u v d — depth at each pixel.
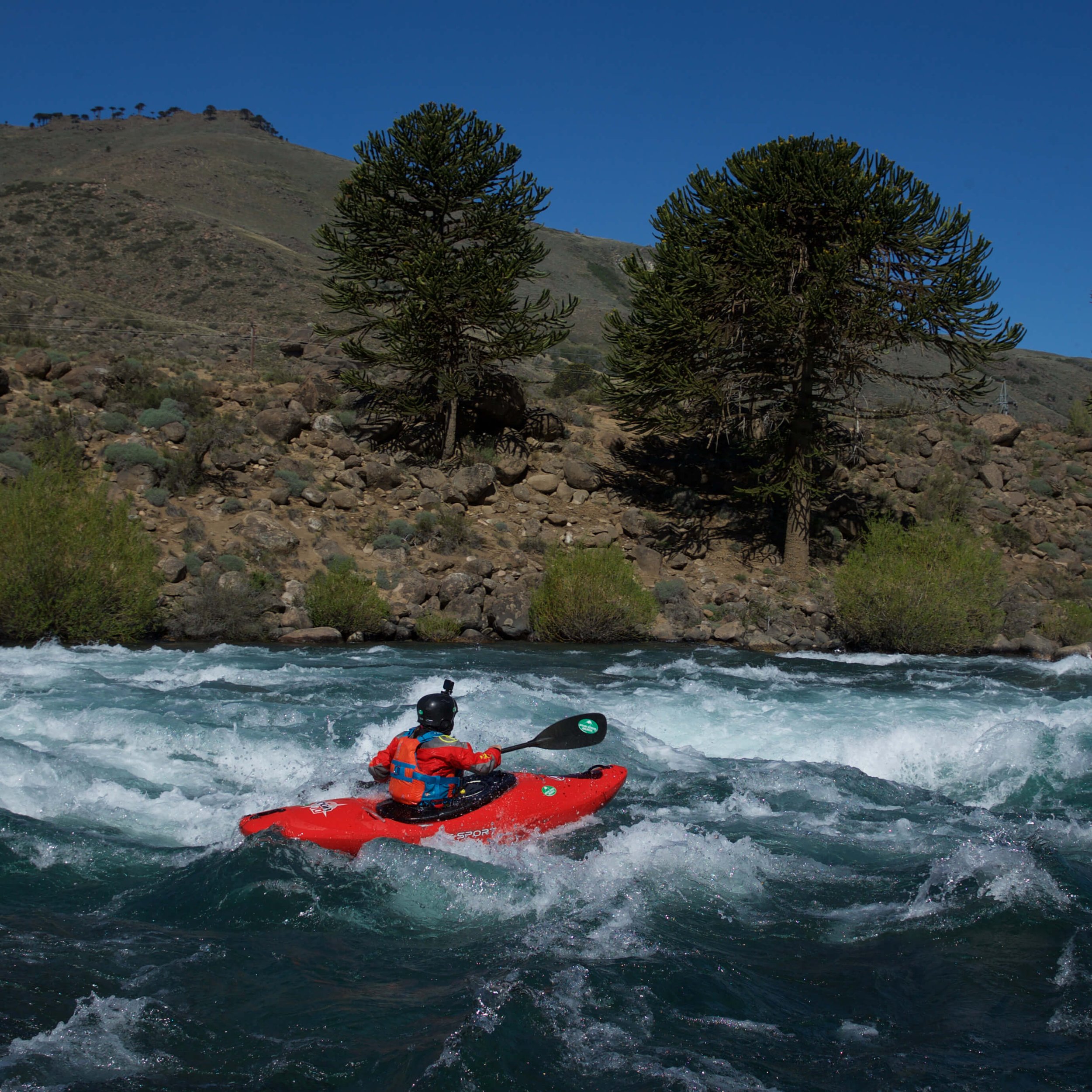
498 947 5.19
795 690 14.00
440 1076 3.83
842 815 7.98
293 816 6.64
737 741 10.76
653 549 24.53
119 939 5.12
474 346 26.31
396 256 25.95
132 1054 3.97
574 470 26.36
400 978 4.79
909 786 9.13
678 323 22.62
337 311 25.94
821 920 5.78
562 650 18.38
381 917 5.60
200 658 15.21
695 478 27.86
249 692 11.92
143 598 17.08
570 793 7.42
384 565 21.58
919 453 30.77
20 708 10.08
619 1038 4.23
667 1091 3.81
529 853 6.74
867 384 50.09
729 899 6.06
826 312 21.53
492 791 7.10
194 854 6.48
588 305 104.25
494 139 25.48
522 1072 3.92
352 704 11.35
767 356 24.19
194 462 22.28
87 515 16.86
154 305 73.94
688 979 4.85
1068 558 27.48
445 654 16.91
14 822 6.68
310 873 6.10
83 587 16.31
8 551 15.91
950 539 21.25
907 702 12.85
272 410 24.83
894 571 20.52
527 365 52.22
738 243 22.28
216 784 8.32
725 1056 4.12
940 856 6.92
